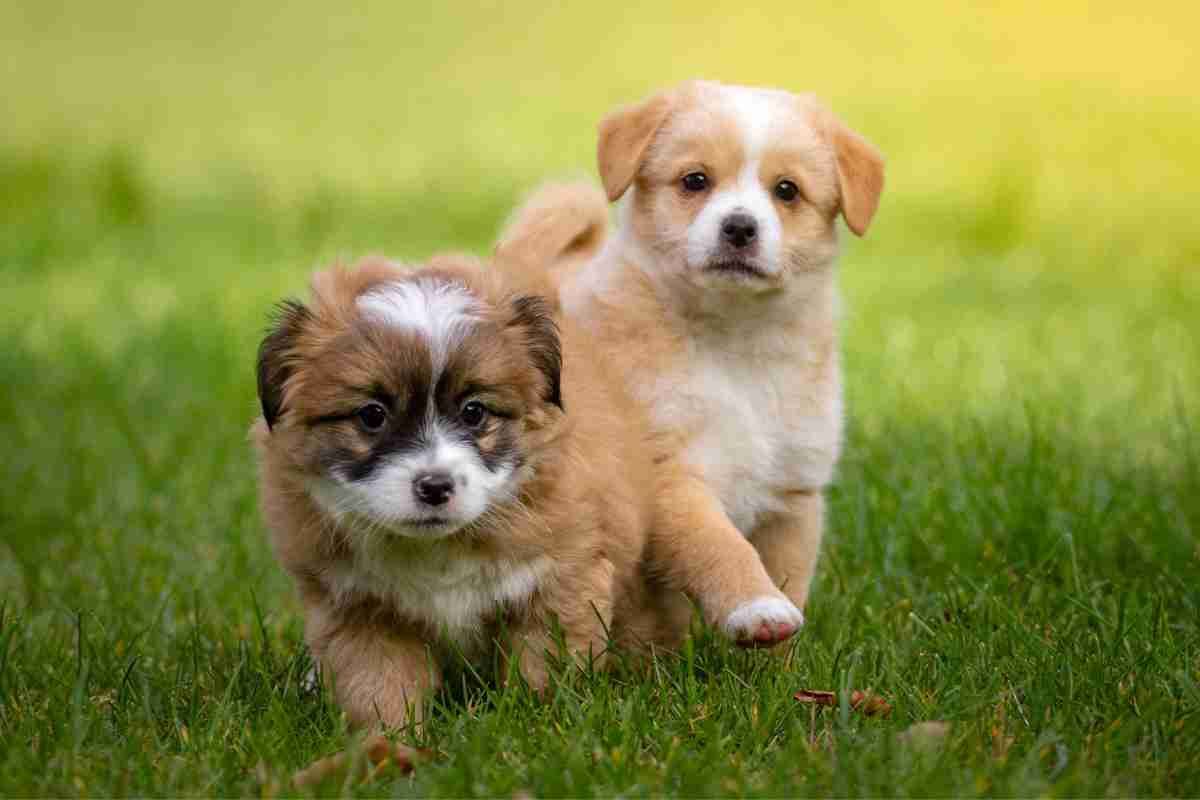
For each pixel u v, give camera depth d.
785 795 5.00
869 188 7.62
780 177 7.43
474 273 6.36
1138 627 6.47
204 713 6.05
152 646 7.09
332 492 5.93
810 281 7.43
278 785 5.16
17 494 9.95
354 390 5.84
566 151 24.66
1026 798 4.92
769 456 7.34
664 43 36.28
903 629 7.07
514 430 6.01
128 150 24.83
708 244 7.11
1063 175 23.39
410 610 6.18
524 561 6.13
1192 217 20.59
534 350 6.12
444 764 5.44
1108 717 5.60
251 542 8.87
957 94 29.59
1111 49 34.00
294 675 6.53
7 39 39.28
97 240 19.39
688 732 5.71
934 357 13.16
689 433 7.15
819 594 7.77
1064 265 17.88
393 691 6.15
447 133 26.73
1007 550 7.89
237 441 10.80
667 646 7.16
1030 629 6.58
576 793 5.03
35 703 6.18
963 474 8.77
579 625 6.27
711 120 7.50
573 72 33.06
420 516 5.72
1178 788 5.12
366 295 6.09
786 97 7.77
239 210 21.27
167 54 37.22
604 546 6.43
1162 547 7.78
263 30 40.53
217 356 13.31
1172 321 14.61
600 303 7.43
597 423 6.57
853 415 10.78
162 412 11.95
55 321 15.02
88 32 40.41
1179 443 9.94
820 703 5.91
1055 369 12.57
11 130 27.00
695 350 7.25
